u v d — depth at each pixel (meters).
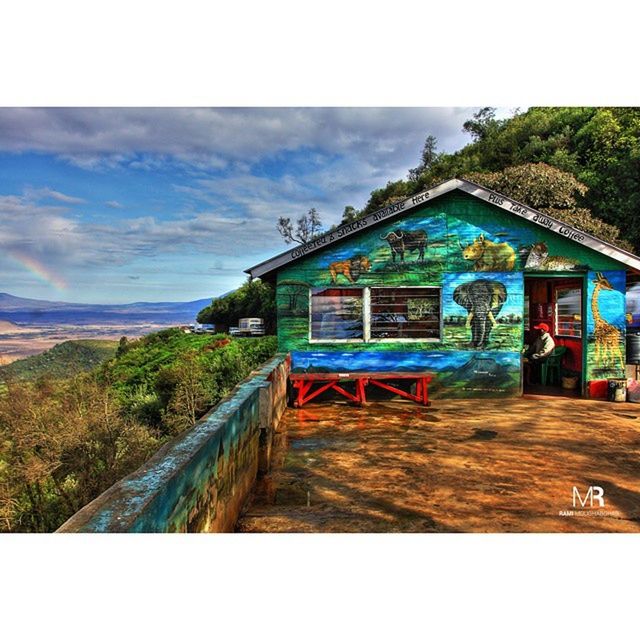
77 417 13.02
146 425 16.70
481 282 9.59
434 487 4.93
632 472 5.40
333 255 9.62
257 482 5.05
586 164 23.39
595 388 9.51
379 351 9.66
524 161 25.58
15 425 12.41
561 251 9.50
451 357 9.63
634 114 22.22
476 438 6.71
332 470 5.43
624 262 9.32
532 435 6.86
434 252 9.59
